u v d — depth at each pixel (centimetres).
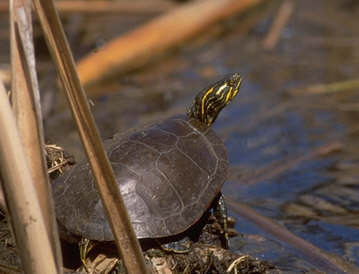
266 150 1200
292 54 1717
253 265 681
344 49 1738
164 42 1666
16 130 452
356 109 1385
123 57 1576
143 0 1916
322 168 1100
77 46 1625
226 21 1841
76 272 632
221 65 1648
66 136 1184
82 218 615
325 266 742
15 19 457
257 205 947
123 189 632
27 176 457
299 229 858
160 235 619
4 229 696
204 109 760
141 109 1389
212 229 722
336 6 2048
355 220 891
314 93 1477
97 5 1823
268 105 1423
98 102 1434
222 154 711
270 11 1992
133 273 489
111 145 688
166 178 649
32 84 461
